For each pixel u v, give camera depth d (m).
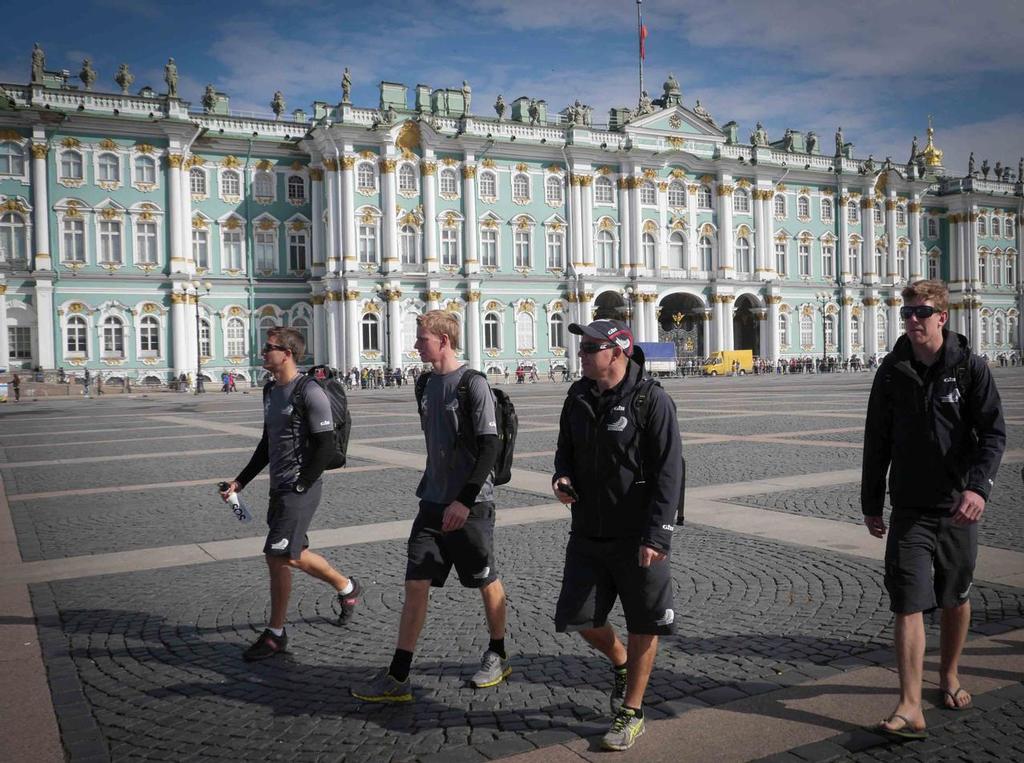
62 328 57.81
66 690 5.89
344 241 62.22
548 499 12.78
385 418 30.38
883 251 85.56
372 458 18.23
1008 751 4.71
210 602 7.96
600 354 4.88
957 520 4.88
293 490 6.45
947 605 5.10
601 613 5.05
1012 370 72.94
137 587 8.52
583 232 70.81
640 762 4.67
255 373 64.06
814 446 18.38
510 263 68.88
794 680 5.74
